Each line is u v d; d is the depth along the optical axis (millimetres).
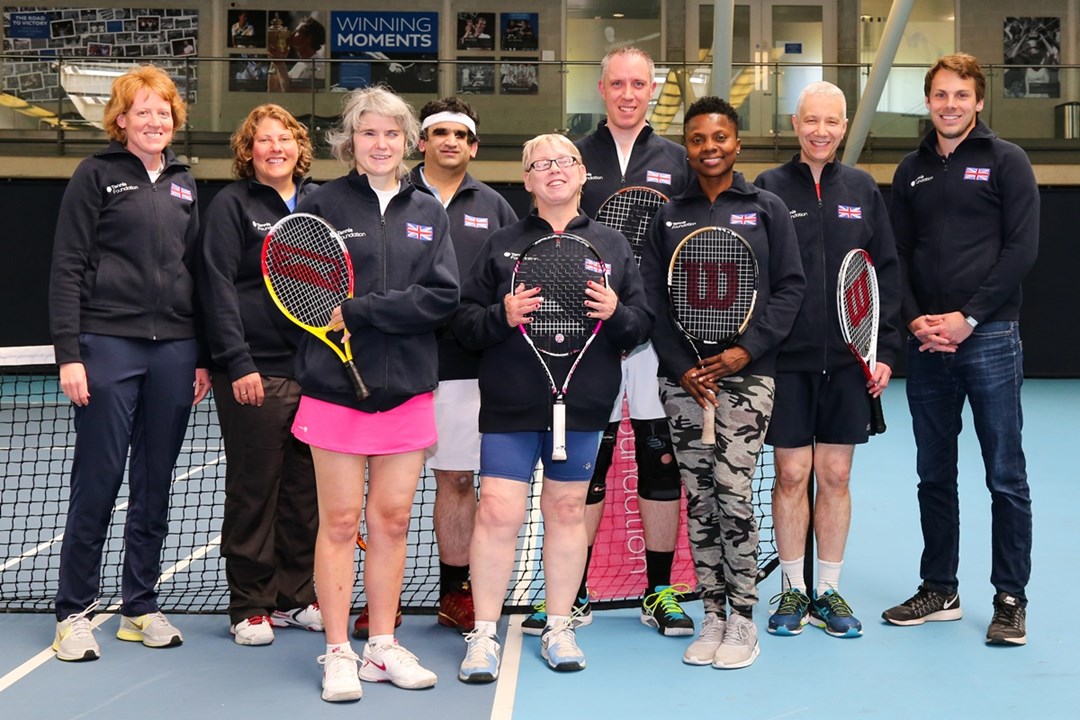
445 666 3805
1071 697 3447
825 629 4160
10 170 14883
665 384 4008
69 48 17734
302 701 3443
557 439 3510
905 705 3393
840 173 4176
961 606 4453
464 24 17812
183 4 17688
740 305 3818
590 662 3842
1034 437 9734
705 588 3967
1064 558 5211
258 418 4020
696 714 3330
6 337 14953
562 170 3680
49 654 3893
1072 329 14930
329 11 17703
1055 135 14992
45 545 5688
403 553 3666
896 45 12070
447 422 4223
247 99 15070
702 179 3973
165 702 3426
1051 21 17875
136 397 3934
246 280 4090
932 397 4219
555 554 3787
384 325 3410
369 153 3510
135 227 3885
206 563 5297
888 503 6734
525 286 3658
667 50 17797
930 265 4148
